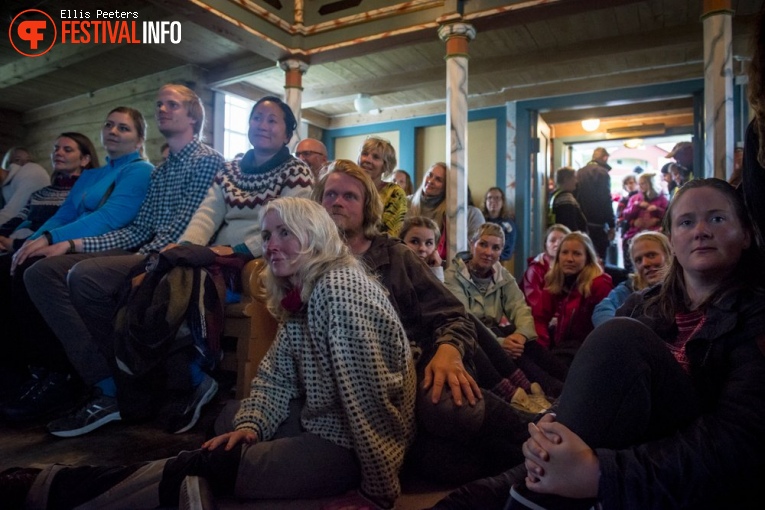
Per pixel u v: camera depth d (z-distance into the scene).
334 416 1.45
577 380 1.06
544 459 1.00
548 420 1.15
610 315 2.75
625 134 8.80
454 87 4.82
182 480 1.34
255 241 2.43
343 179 1.90
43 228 2.88
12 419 2.22
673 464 0.93
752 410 0.94
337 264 1.46
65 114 7.54
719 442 0.93
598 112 7.88
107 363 2.18
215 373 2.69
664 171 7.00
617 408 1.02
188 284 2.10
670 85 6.53
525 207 7.26
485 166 7.59
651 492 0.93
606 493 0.95
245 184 2.51
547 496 1.01
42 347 2.36
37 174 3.65
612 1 4.36
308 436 1.45
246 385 2.30
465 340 1.74
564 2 4.40
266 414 1.54
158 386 2.15
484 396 1.64
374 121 8.44
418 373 1.74
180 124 2.67
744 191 1.12
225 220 2.57
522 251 7.27
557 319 3.17
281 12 5.34
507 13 4.61
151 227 2.71
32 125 7.98
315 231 1.45
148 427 2.16
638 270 2.76
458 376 1.59
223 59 6.21
